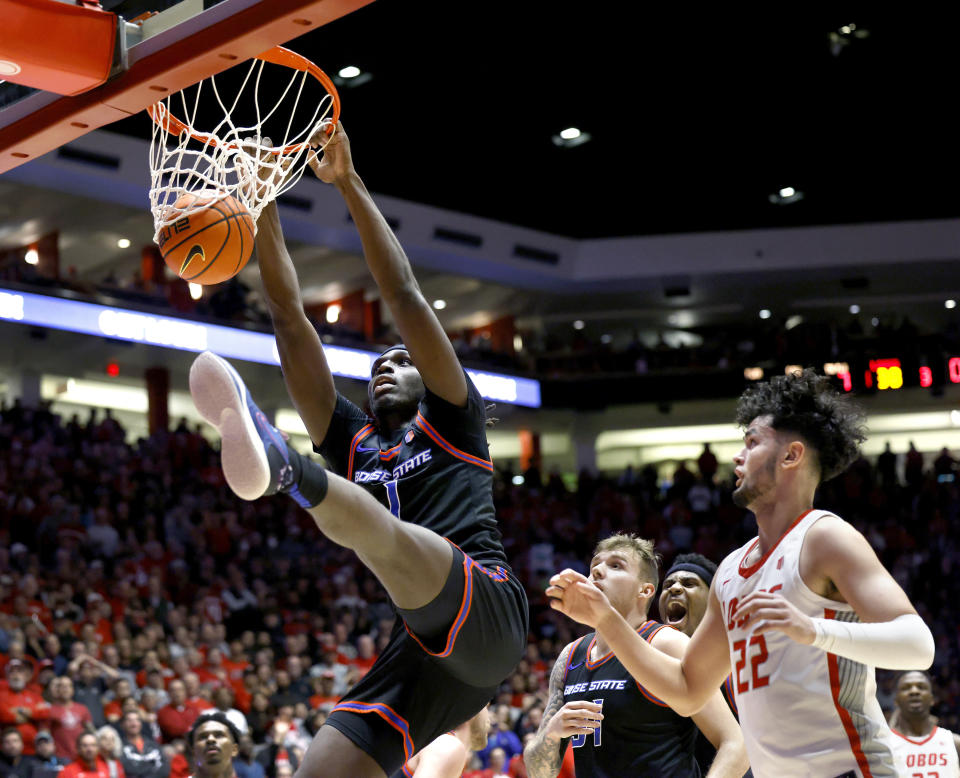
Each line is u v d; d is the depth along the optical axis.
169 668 9.43
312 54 14.38
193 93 8.23
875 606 2.16
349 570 13.81
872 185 18.70
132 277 18.69
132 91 3.01
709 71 15.45
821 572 2.27
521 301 20.88
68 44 2.93
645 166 17.92
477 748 3.67
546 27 14.18
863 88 15.98
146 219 16.72
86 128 3.20
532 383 19.67
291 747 8.42
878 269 19.67
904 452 22.38
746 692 2.34
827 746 2.23
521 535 16.64
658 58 15.11
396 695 2.64
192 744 3.91
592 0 13.62
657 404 20.22
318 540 14.65
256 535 14.09
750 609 2.09
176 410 20.98
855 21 14.35
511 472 19.80
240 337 16.52
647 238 19.84
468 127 16.52
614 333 22.47
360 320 19.70
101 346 16.41
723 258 19.61
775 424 2.46
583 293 20.53
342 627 11.33
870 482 18.33
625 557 3.45
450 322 21.64
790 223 19.84
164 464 15.27
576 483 20.12
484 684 2.67
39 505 12.41
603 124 16.69
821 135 17.19
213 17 2.85
